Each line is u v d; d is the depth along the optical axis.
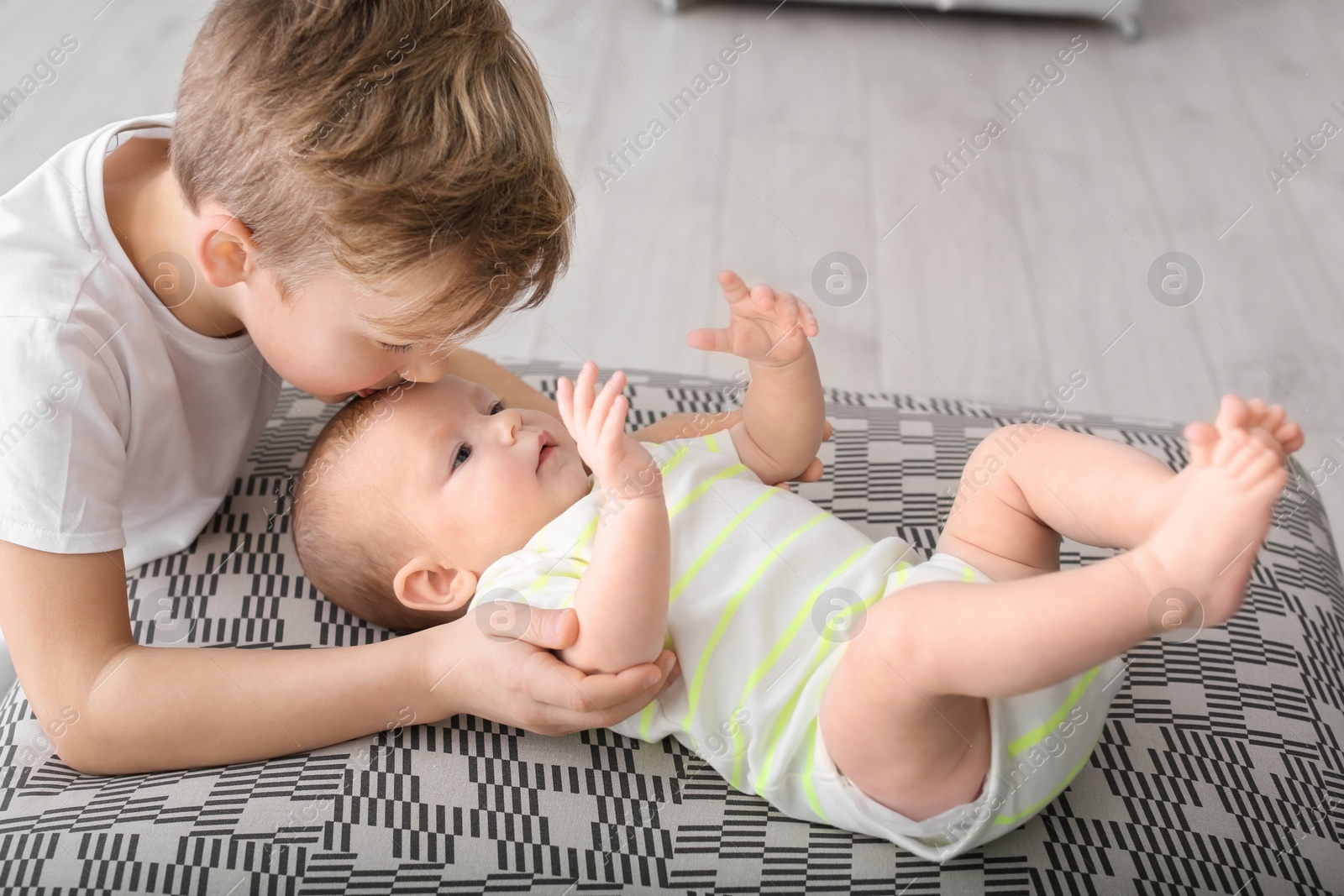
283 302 0.86
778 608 0.92
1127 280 2.13
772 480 1.13
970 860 0.87
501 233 0.83
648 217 2.24
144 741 0.88
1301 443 0.69
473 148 0.80
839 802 0.86
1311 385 1.92
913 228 2.24
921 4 2.90
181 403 1.02
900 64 2.74
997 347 2.00
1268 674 1.02
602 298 2.07
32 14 2.59
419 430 1.01
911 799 0.83
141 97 2.33
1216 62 2.76
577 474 1.04
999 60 2.77
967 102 2.61
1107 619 0.71
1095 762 0.94
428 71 0.79
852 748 0.82
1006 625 0.73
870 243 2.20
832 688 0.83
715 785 0.93
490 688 0.89
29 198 0.91
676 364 1.96
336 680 0.90
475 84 0.81
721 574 0.94
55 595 0.86
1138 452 0.83
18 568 0.85
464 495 1.00
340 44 0.78
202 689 0.88
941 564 0.89
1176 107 2.61
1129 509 0.80
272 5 0.79
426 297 0.83
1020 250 2.20
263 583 1.09
